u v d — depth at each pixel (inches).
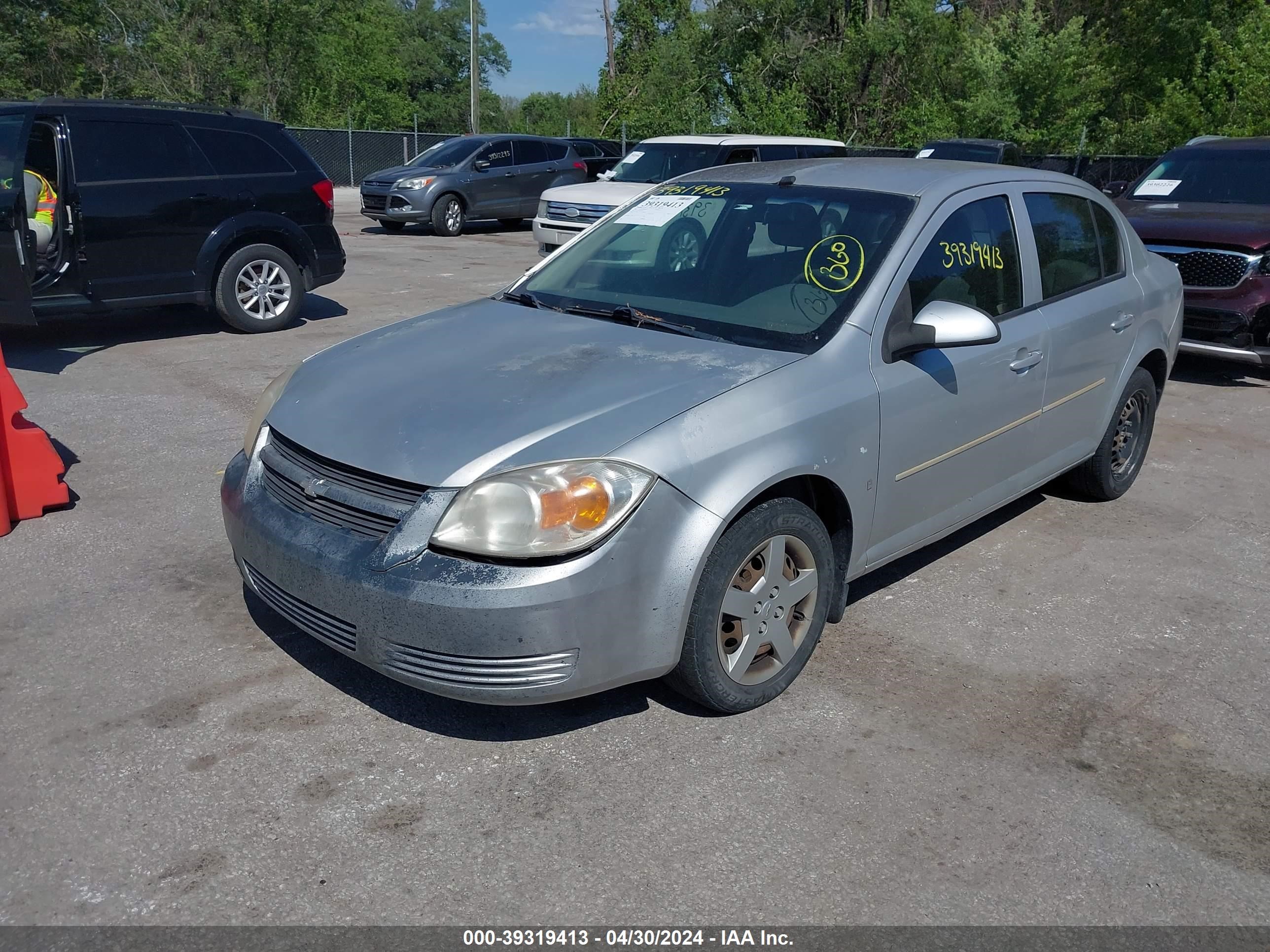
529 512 112.3
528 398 126.1
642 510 115.8
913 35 1365.7
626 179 539.2
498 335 149.0
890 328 145.4
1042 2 1362.0
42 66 1469.0
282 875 104.2
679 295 156.4
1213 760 129.0
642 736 129.3
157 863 105.3
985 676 147.1
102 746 124.0
